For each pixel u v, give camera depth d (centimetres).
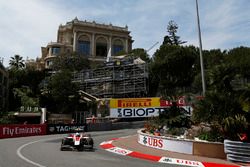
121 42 9081
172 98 2106
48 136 2538
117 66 5572
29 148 1530
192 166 1111
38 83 6100
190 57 5259
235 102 1340
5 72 5109
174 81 5150
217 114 1352
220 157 1295
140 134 1861
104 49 8812
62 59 6450
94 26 8700
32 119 4119
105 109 4431
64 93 4531
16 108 5069
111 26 8969
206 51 6338
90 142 1522
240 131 1277
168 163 1170
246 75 4147
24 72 6166
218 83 1475
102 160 1148
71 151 1434
